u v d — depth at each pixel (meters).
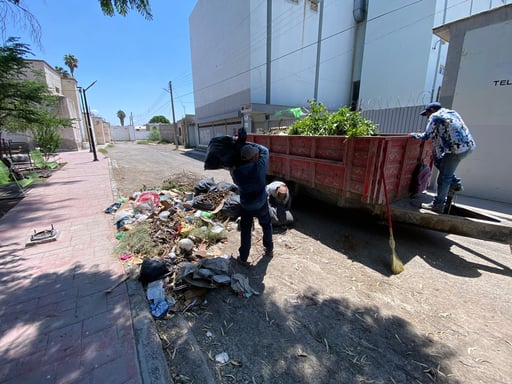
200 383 1.81
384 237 4.27
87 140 31.02
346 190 4.01
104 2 3.00
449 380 1.85
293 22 16.48
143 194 5.82
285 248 3.89
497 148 5.85
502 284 3.01
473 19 5.77
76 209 5.61
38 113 9.98
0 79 8.35
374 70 18.39
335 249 3.86
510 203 5.82
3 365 1.87
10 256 3.49
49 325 2.26
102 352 2.00
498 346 2.15
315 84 18.78
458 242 4.09
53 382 1.75
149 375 1.82
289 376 1.88
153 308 2.52
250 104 15.77
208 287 2.78
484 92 5.83
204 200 5.21
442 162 3.60
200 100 25.69
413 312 2.54
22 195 6.79
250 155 2.91
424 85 15.73
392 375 1.89
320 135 4.75
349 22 19.58
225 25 17.83
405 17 16.14
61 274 3.06
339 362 2.00
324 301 2.71
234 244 3.99
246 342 2.20
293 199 5.71
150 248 3.58
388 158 3.55
